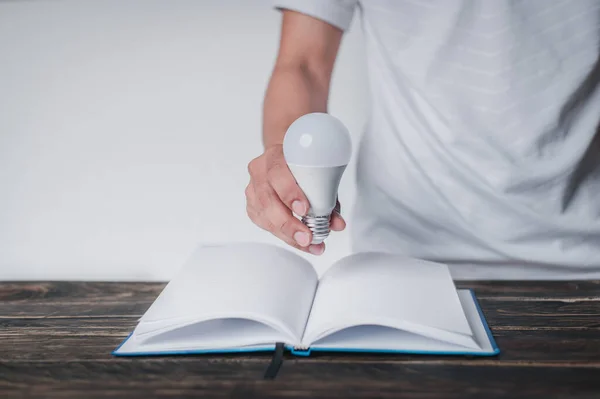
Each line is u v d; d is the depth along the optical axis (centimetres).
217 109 197
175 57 196
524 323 80
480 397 63
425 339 73
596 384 64
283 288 78
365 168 116
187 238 200
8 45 196
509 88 100
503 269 108
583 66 99
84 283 99
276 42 192
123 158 198
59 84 197
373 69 113
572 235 104
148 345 74
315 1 104
